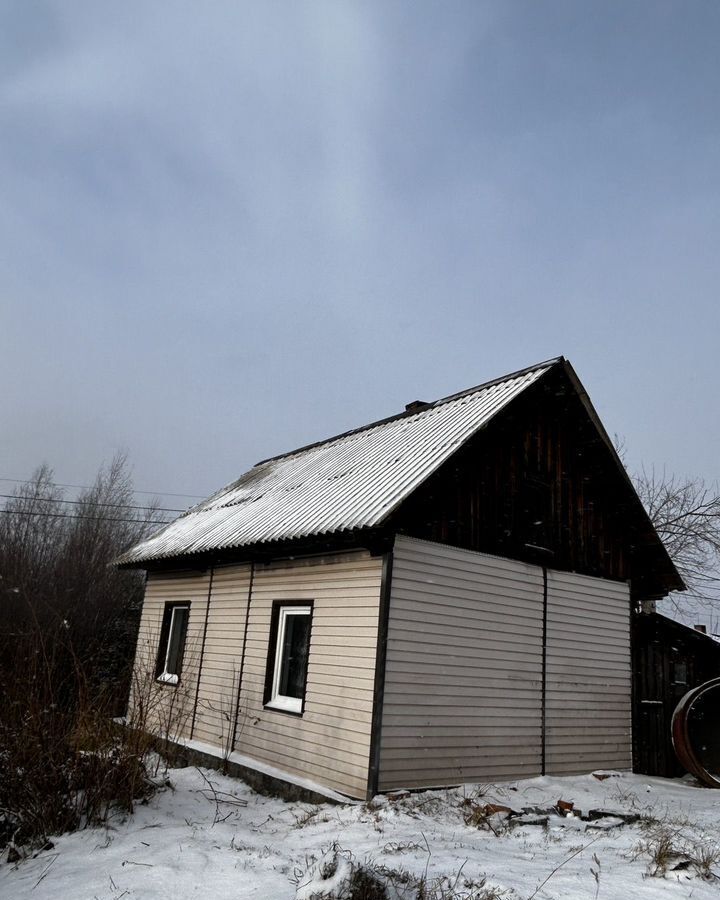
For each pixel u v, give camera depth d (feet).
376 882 14.28
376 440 40.55
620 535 38.42
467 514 30.94
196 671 39.19
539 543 34.01
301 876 17.08
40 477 98.68
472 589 30.42
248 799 29.17
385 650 26.96
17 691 24.56
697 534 81.76
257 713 33.37
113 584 70.28
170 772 31.94
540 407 35.91
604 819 23.41
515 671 31.37
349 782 26.94
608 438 36.42
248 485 49.75
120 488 97.66
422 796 25.66
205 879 17.29
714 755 37.32
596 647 35.29
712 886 15.93
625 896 15.12
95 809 22.88
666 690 37.73
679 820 24.06
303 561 32.96
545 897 14.96
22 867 19.71
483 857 18.28
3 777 22.09
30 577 66.18
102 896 16.52
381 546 27.81
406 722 27.09
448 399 40.93
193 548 38.45
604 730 34.53
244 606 36.65
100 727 25.39
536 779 30.07
